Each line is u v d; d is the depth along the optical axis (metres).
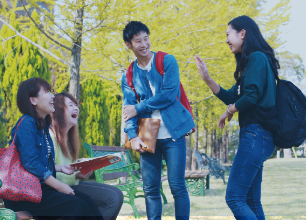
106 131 11.26
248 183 2.13
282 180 8.06
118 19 5.50
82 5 5.20
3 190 1.76
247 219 2.09
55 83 9.65
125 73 2.54
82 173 2.39
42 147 2.01
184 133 2.30
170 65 2.32
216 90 2.59
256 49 2.23
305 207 4.29
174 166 2.28
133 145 2.31
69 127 2.48
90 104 10.77
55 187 1.96
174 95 2.29
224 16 6.33
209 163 8.07
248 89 2.09
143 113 2.41
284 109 2.10
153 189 2.40
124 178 7.20
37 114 2.03
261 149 2.11
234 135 33.22
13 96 7.75
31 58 7.92
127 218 3.81
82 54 6.42
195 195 5.95
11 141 1.91
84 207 1.93
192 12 6.52
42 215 1.92
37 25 5.48
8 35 7.79
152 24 5.83
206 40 6.56
